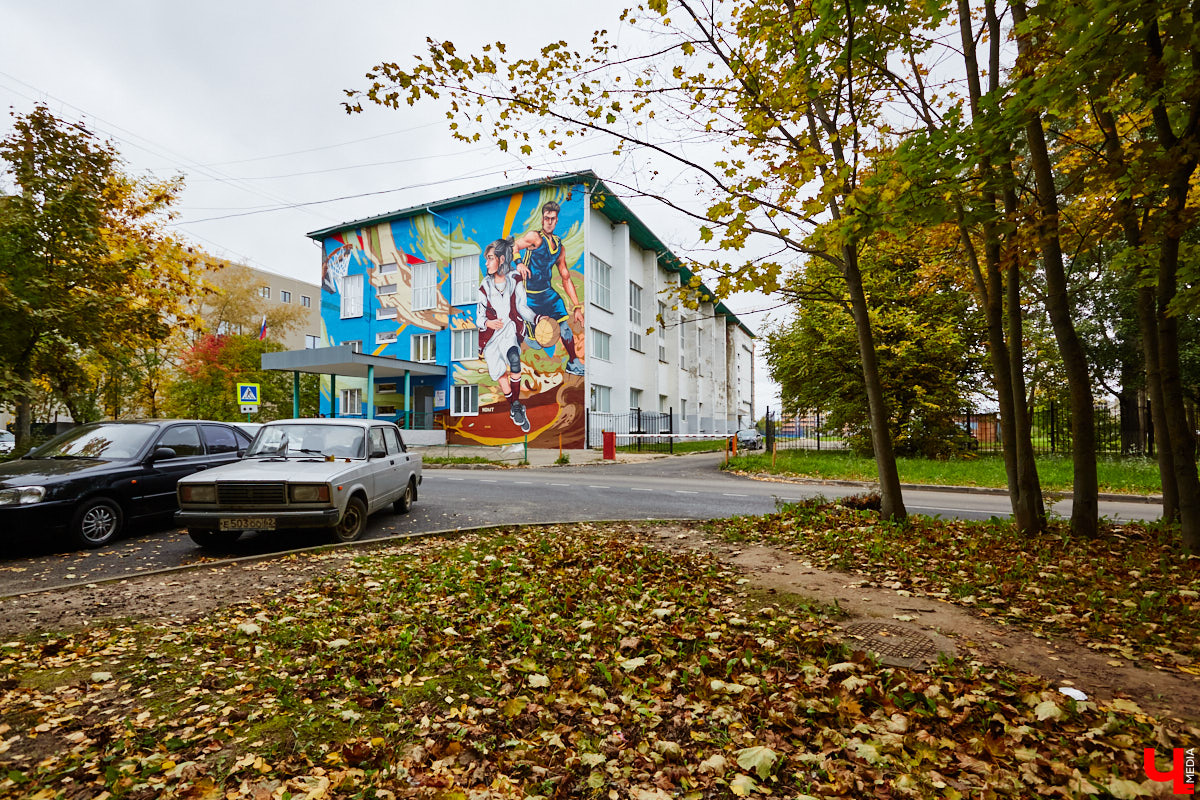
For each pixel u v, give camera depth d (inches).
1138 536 268.7
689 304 284.7
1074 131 287.1
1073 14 159.2
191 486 284.4
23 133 395.9
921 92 293.4
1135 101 216.2
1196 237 497.4
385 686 139.1
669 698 131.5
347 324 1368.1
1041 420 852.0
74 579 247.1
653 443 1286.9
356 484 313.3
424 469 818.2
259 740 116.5
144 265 509.7
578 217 1101.7
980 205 203.6
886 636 162.1
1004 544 265.1
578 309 1097.4
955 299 775.7
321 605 200.1
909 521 323.0
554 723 121.2
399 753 111.0
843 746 108.6
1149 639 156.6
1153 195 240.2
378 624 179.5
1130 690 130.1
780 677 138.4
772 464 749.9
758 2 256.8
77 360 495.8
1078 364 266.1
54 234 396.2
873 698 126.3
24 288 375.6
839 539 283.7
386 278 1321.4
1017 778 99.3
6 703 131.5
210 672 147.9
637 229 1316.4
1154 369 287.7
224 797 98.6
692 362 1702.8
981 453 861.2
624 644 157.5
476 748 111.8
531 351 1134.4
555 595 205.8
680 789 100.5
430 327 1246.3
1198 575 208.7
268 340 1530.5
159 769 106.5
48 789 100.1
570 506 438.3
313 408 1609.3
